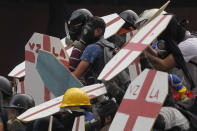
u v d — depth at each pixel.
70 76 14.13
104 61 14.27
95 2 47.03
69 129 13.12
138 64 14.34
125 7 45.16
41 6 46.12
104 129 13.09
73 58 15.04
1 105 13.78
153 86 11.29
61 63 14.25
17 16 45.81
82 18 15.48
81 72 14.34
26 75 15.29
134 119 11.38
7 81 15.67
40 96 14.84
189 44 12.95
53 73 14.42
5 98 15.50
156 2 46.03
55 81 14.41
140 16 15.82
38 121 13.37
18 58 45.47
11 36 45.59
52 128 13.15
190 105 12.95
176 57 12.65
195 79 13.04
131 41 11.99
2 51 45.25
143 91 11.40
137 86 11.48
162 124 12.34
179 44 13.07
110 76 11.45
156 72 11.29
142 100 11.38
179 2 45.22
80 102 13.06
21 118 13.16
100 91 13.40
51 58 14.40
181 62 12.66
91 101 13.70
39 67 14.62
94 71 14.36
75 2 47.75
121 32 16.83
